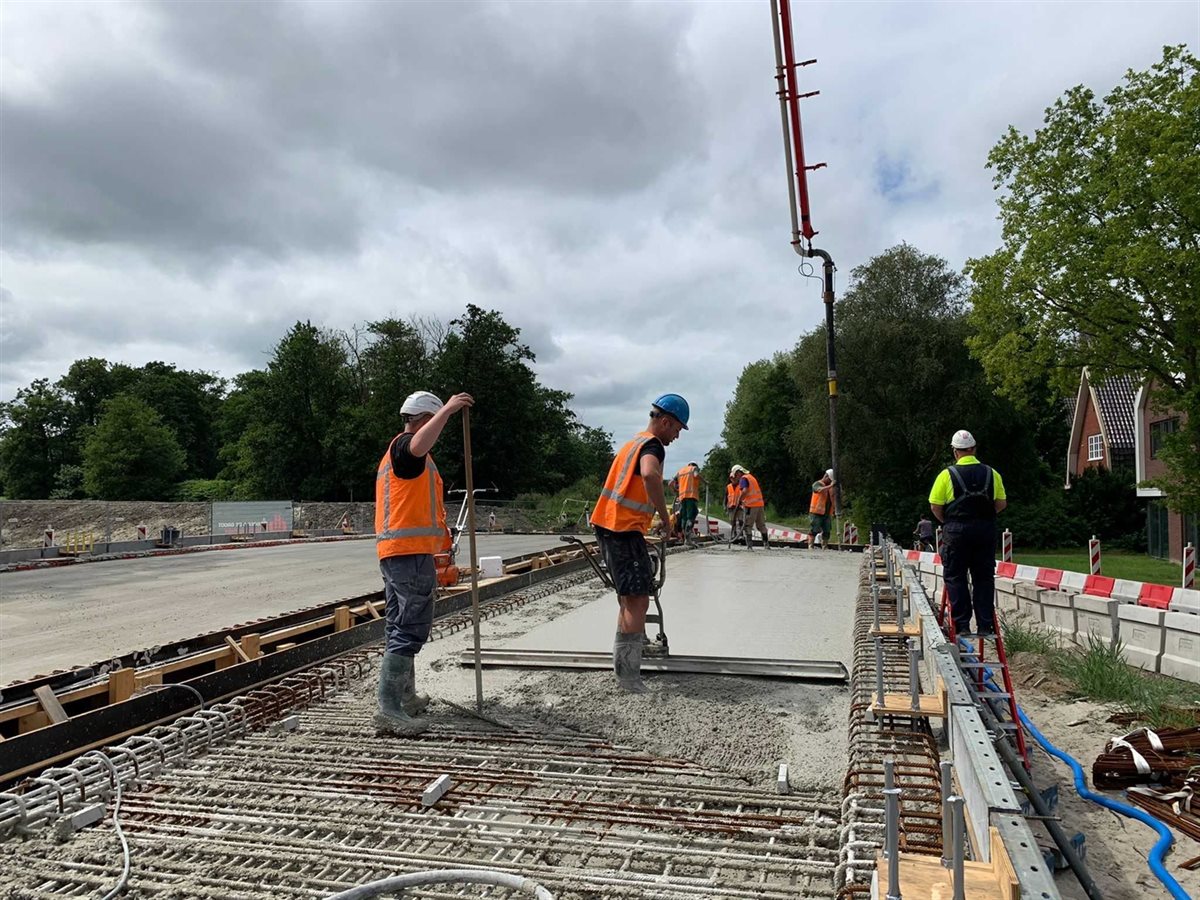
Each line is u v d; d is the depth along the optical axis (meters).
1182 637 7.62
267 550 23.00
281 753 4.07
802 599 8.33
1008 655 8.05
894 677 4.94
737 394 70.94
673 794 3.47
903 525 35.03
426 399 4.57
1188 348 18.56
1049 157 19.61
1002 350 20.88
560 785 3.59
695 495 17.17
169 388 76.88
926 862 2.24
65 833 3.20
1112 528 33.34
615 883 2.73
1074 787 4.68
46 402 72.12
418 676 5.27
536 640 6.40
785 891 2.69
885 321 37.06
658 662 5.18
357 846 3.05
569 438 69.44
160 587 13.79
